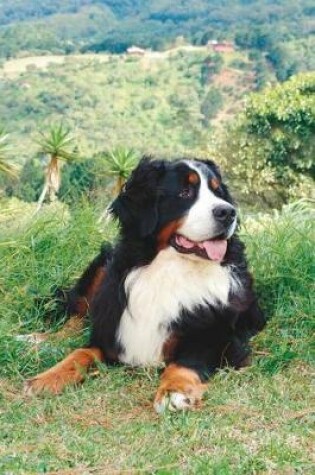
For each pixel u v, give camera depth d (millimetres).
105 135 51219
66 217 8242
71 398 5344
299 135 27250
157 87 62375
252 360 5988
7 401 5391
